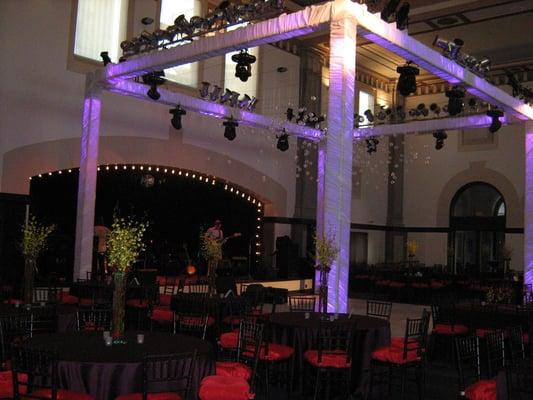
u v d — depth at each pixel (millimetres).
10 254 10453
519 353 6547
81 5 11836
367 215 19062
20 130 10703
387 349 5793
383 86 19453
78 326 5891
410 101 19484
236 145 14820
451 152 19203
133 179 14039
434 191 19469
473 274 17125
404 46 7570
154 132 12938
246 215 16359
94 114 9875
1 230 10375
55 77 11242
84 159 9875
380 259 19688
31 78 10875
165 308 8508
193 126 13766
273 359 5559
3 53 10492
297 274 15375
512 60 16594
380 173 19625
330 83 6762
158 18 12914
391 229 19797
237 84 14734
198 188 15445
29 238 6809
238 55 8383
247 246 16234
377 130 12984
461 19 14164
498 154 18219
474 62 9164
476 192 18828
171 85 13180
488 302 8680
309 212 16781
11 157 10562
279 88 15781
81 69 11664
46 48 11109
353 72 6781
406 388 6352
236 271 15102
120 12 12438
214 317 7688
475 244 18719
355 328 5648
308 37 16109
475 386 4559
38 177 12016
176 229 15094
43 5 11070
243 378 4617
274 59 15680
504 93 10016
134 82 10117
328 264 6535
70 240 12508
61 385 3996
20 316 5477
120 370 3973
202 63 13906
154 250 14648
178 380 3986
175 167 13391
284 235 16062
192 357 3943
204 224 15656
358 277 17375
